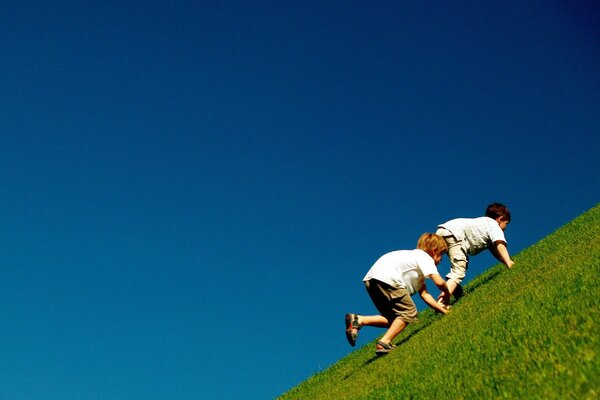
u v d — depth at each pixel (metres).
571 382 3.50
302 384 9.80
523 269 9.16
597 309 4.69
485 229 9.98
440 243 8.70
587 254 7.29
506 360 4.68
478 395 4.16
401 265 8.15
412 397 4.96
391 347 7.89
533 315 5.56
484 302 7.98
